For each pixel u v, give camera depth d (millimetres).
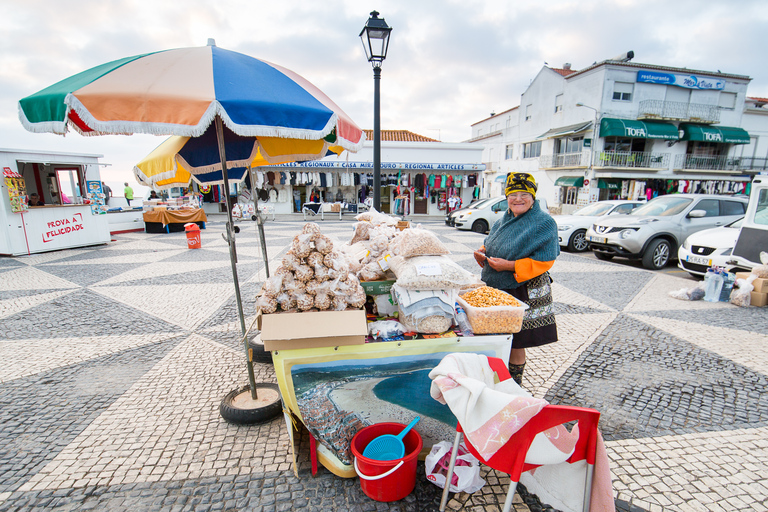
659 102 21156
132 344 3775
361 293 2066
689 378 3109
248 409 2467
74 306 4934
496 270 2473
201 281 6211
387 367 2020
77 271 6938
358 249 3014
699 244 6285
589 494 1505
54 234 9016
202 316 4578
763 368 3271
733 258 5707
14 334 4016
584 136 21797
